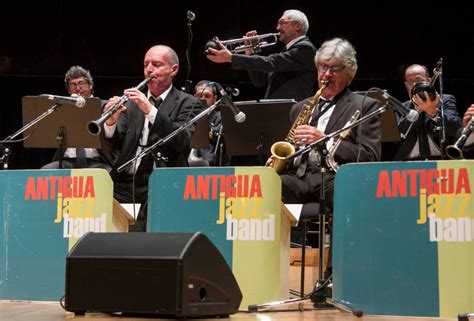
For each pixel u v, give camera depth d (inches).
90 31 403.2
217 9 397.1
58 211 191.2
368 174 167.5
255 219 175.5
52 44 403.2
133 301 149.0
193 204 179.5
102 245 154.1
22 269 192.5
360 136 215.5
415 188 163.8
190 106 267.9
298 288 251.6
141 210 236.1
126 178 258.5
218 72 399.9
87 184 189.6
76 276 153.6
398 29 385.1
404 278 163.0
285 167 215.2
